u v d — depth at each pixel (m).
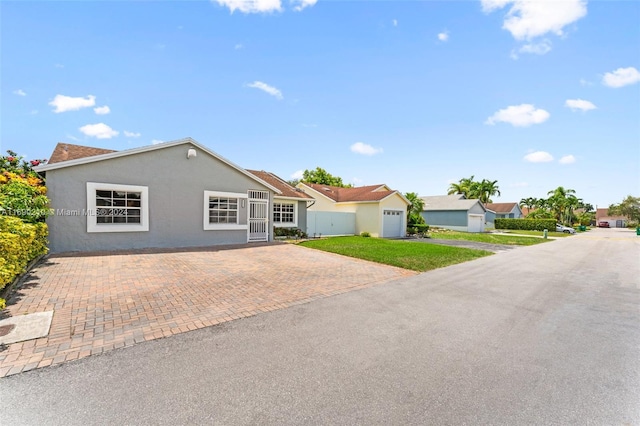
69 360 3.28
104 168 10.57
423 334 4.30
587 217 68.50
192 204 12.59
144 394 2.68
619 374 3.26
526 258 13.18
